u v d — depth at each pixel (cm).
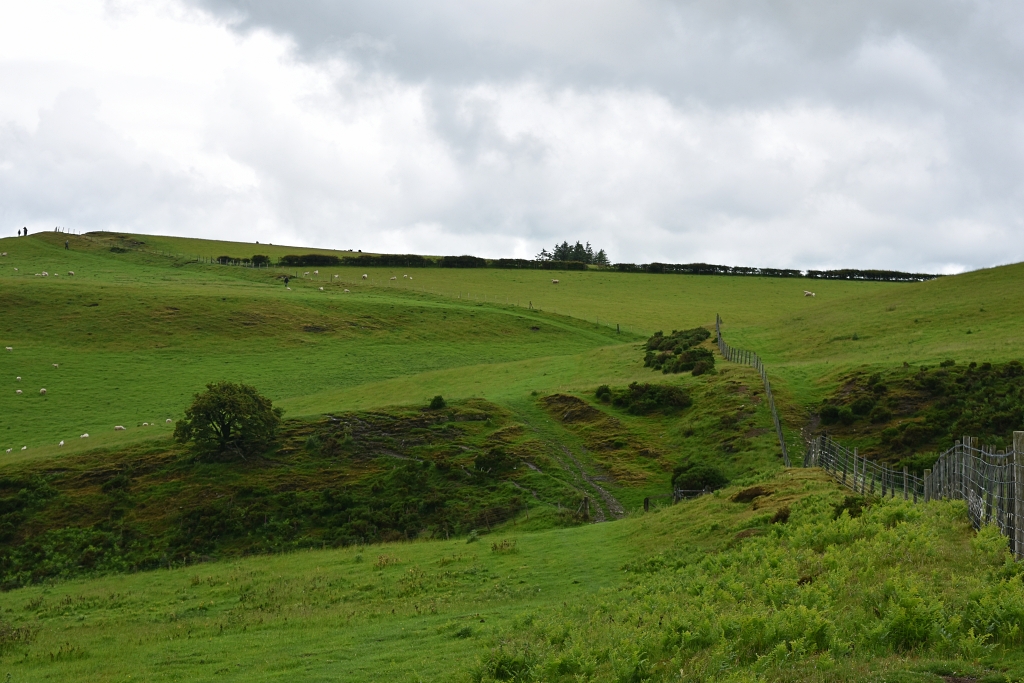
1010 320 7456
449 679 1476
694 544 2694
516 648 1492
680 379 6956
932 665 978
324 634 2262
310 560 3862
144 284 12950
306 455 5675
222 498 5059
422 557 3481
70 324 10306
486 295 13538
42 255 15638
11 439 6888
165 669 2034
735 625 1264
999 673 934
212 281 14000
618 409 6494
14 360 9019
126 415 7606
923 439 5025
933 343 7106
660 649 1274
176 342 10069
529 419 6347
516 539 3650
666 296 13962
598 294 14025
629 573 2547
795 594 1459
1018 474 1440
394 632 2141
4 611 3325
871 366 6353
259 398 5872
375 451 5719
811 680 998
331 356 9950
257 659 2041
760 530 2539
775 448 5128
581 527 3834
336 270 15512
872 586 1384
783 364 7306
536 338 10981
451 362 9819
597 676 1230
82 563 4422
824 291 14538
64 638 2588
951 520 1870
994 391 5316
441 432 6000
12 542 4672
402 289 13725
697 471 4628
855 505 2338
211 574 3788
